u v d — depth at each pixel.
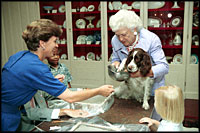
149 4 2.05
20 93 0.93
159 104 0.87
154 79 1.19
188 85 1.26
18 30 1.26
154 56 1.22
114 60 1.52
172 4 1.94
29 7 1.31
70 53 2.24
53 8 1.97
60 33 1.00
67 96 0.98
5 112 0.95
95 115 1.03
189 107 0.99
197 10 1.79
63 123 0.95
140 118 0.98
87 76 1.92
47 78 0.92
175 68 1.48
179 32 1.98
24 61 0.91
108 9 2.42
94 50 2.33
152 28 2.13
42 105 1.12
